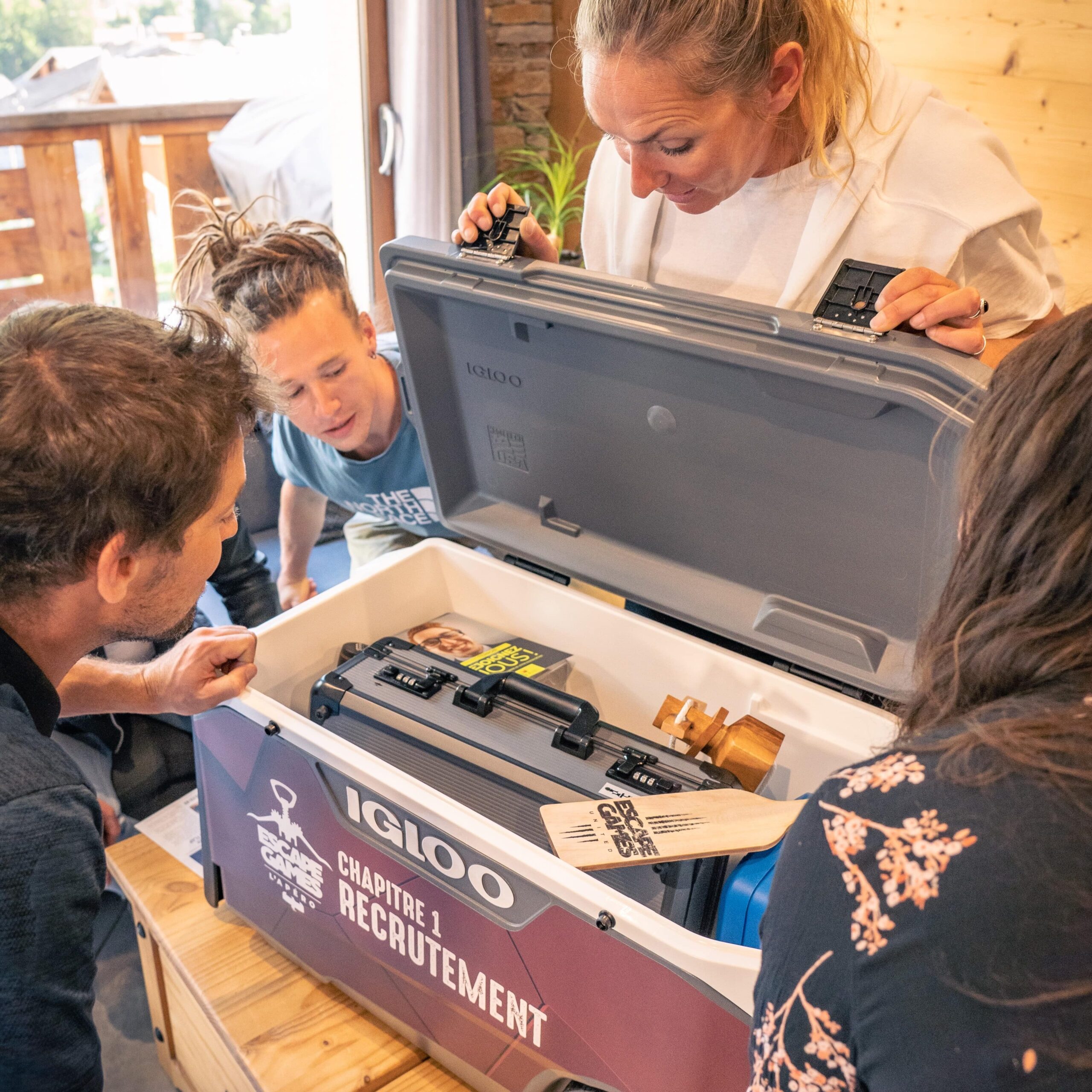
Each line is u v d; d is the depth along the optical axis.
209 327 0.69
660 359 0.88
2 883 0.56
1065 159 2.06
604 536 1.12
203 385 0.65
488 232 0.95
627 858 0.77
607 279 0.88
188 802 1.21
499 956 0.77
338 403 1.20
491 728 0.96
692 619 1.05
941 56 2.17
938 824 0.40
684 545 1.05
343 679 1.04
